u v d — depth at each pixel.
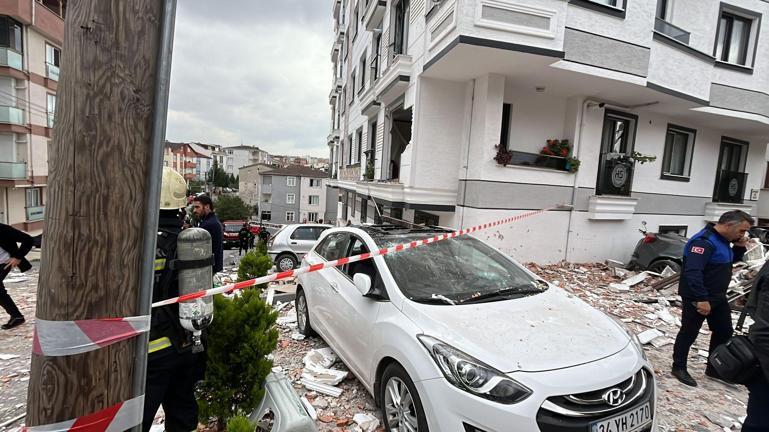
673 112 9.66
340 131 22.12
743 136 11.99
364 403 3.22
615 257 9.52
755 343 2.10
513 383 2.12
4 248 4.78
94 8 1.29
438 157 8.56
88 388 1.38
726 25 10.01
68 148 1.30
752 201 12.73
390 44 10.45
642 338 4.73
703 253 3.53
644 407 2.29
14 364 3.88
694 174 11.05
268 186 59.94
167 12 1.41
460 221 8.45
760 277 2.33
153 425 2.86
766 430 2.16
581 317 2.84
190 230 1.95
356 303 3.29
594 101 8.76
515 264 3.78
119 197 1.36
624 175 9.18
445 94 8.49
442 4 7.06
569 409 2.07
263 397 2.50
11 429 2.82
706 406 3.32
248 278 5.99
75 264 1.32
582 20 7.15
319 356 3.95
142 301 1.46
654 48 7.93
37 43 20.47
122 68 1.33
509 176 8.02
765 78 10.14
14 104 19.31
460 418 2.15
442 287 3.09
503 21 6.42
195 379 2.29
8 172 18.97
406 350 2.51
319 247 4.76
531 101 8.55
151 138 1.41
